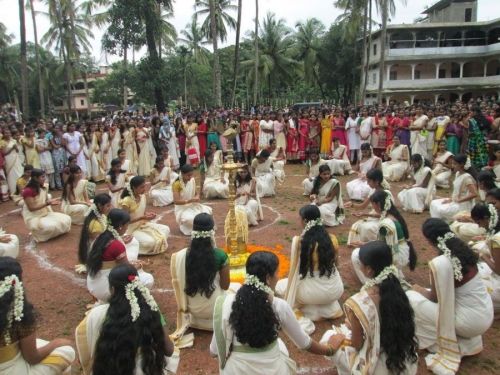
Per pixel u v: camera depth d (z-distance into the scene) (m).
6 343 3.23
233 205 6.34
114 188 9.89
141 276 5.70
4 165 12.18
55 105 69.69
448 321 4.21
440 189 11.97
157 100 27.41
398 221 5.77
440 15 45.59
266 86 53.06
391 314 3.37
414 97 41.88
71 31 37.31
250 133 16.86
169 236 8.52
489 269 5.34
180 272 4.72
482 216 5.63
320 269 4.93
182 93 56.53
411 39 40.47
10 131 12.70
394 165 13.27
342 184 13.23
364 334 3.49
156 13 25.91
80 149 13.80
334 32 44.41
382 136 16.59
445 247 4.24
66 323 5.34
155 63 26.36
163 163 11.19
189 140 15.88
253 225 9.01
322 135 17.17
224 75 60.81
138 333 3.06
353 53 43.25
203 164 11.62
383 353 3.42
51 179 13.59
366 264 3.53
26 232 9.09
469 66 42.34
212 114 17.05
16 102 54.75
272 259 3.38
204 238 4.64
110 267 5.05
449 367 4.14
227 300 3.45
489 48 39.44
